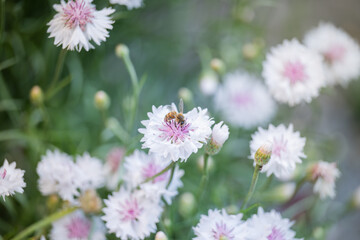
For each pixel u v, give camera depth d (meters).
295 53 0.51
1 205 0.55
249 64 0.62
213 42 0.68
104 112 0.52
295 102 0.50
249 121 0.60
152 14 0.67
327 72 0.58
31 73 0.60
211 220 0.42
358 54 0.59
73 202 0.46
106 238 0.49
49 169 0.46
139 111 0.64
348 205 0.56
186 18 0.70
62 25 0.42
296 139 0.45
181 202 0.49
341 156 0.70
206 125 0.40
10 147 0.56
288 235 0.43
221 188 0.56
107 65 0.66
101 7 0.51
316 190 0.49
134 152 0.48
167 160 0.40
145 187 0.44
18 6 0.54
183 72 0.69
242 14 0.64
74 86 0.60
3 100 0.55
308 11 0.85
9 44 0.54
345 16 0.90
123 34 0.63
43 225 0.45
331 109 0.83
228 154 0.60
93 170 0.48
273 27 0.80
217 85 0.60
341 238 0.69
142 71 0.66
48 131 0.56
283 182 0.58
